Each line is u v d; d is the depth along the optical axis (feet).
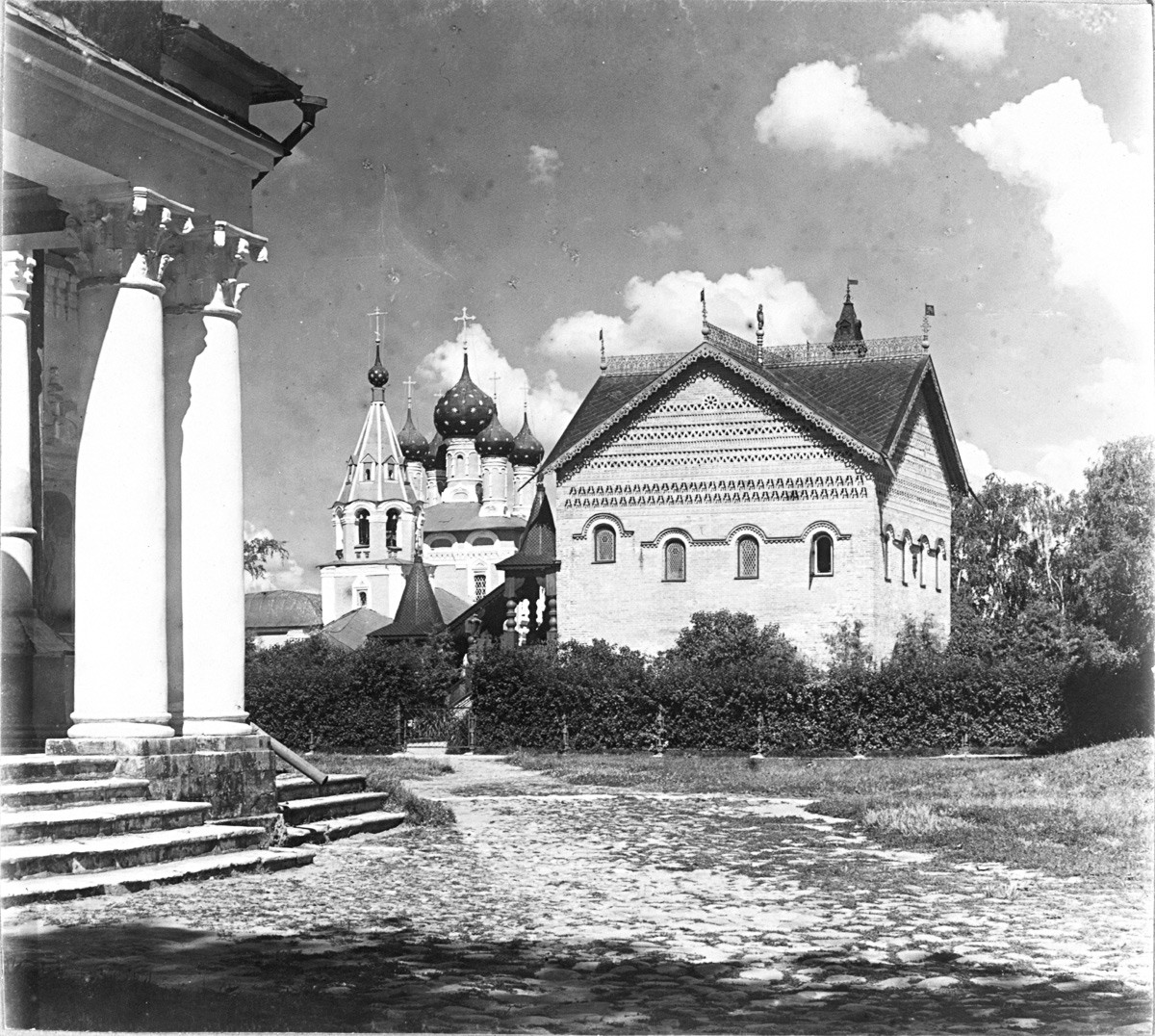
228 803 40.24
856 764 98.53
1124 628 126.93
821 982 25.59
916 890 35.04
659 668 139.23
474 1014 23.43
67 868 31.81
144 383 39.55
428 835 46.57
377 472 296.10
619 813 57.67
